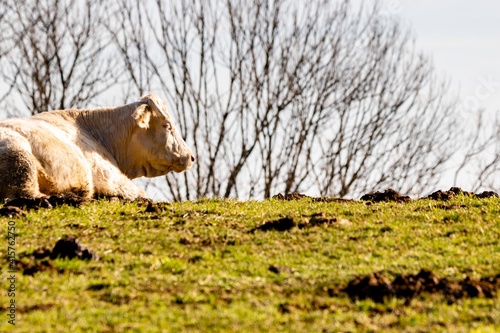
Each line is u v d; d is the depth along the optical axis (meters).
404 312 14.25
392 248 17.14
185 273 15.73
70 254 16.22
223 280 15.39
